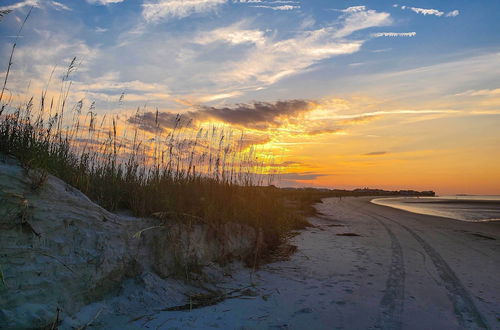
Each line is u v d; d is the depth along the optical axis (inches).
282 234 359.3
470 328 168.4
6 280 125.6
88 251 158.6
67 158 209.0
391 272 283.6
